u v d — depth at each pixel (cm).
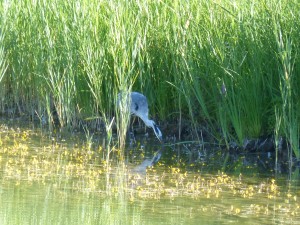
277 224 965
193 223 956
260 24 1436
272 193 1134
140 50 1574
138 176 1216
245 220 978
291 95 1375
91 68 1529
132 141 1542
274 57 1419
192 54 1493
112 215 981
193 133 1555
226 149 1480
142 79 1573
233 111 1442
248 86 1438
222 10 1494
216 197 1098
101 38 1551
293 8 1423
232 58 1432
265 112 1452
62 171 1230
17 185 1122
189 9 1502
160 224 948
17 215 963
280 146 1430
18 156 1331
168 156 1407
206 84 1512
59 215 971
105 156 1377
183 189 1141
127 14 1545
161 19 1569
